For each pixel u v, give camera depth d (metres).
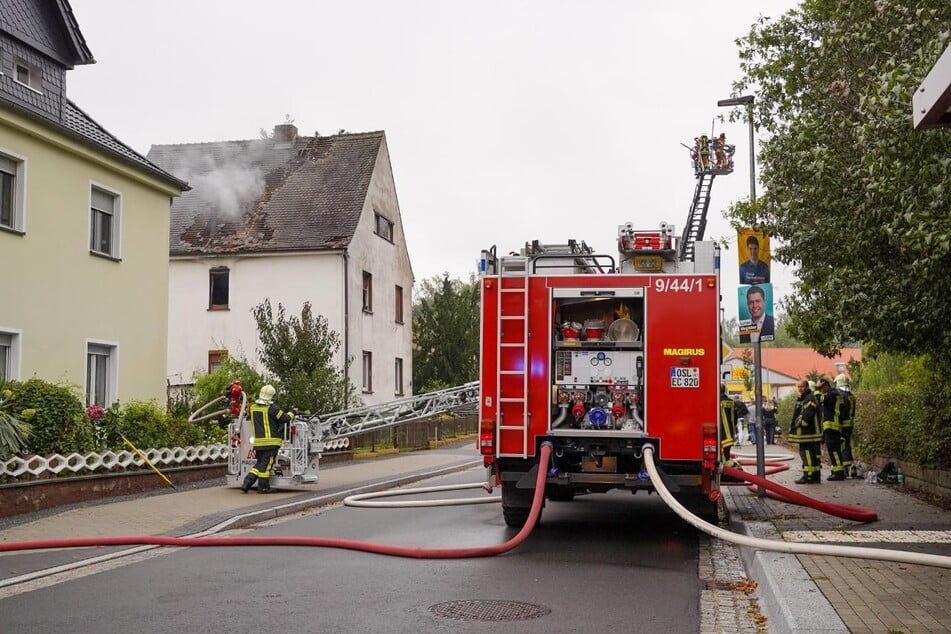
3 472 11.98
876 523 10.50
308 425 15.99
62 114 17.86
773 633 6.26
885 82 7.91
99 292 18.30
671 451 9.97
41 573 8.29
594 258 11.41
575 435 10.12
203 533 10.88
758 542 8.25
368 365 32.91
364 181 33.09
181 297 31.67
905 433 14.53
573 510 13.30
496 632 6.18
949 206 7.59
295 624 6.37
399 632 6.16
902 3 8.58
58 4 17.14
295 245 30.92
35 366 16.44
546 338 10.27
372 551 9.39
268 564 8.79
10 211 16.16
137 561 9.09
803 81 12.76
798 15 12.91
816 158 9.48
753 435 34.59
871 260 9.56
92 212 18.45
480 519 12.22
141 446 15.76
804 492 13.87
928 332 9.88
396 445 28.28
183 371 31.48
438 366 42.72
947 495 12.38
